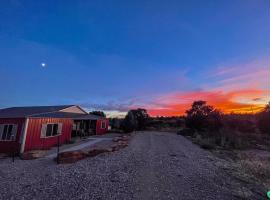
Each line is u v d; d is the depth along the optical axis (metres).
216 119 30.31
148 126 43.22
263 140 23.59
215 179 8.07
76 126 27.73
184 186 7.12
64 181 7.59
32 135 16.38
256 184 7.64
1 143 16.38
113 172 8.70
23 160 12.61
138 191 6.55
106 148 13.83
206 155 13.90
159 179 7.81
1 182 7.74
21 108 23.92
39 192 6.57
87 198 6.02
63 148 17.14
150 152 13.80
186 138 25.11
